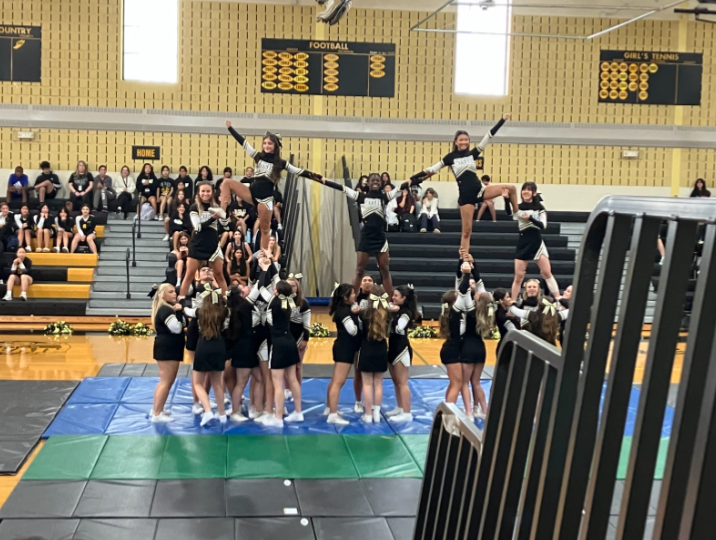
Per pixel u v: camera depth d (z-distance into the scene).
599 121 18.55
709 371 1.35
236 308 7.47
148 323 13.73
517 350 2.46
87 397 8.39
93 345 11.70
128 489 5.68
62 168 17.56
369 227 10.01
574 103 18.48
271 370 7.45
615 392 1.72
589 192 18.61
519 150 18.48
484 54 18.38
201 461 6.38
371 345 7.54
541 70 18.38
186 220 15.79
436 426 3.44
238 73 17.86
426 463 3.48
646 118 18.64
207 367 7.25
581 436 1.84
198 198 8.37
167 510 5.30
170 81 17.78
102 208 16.98
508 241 16.72
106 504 5.38
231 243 14.17
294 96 18.00
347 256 17.02
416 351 12.00
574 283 1.97
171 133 17.78
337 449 6.81
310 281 17.70
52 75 17.42
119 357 10.78
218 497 5.57
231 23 17.78
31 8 17.31
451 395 7.63
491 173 18.47
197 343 7.38
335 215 17.70
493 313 7.50
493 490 2.47
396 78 18.16
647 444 1.59
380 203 10.04
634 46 18.45
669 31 18.47
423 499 3.47
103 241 16.22
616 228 1.78
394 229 16.91
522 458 2.35
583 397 1.83
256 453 6.64
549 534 2.02
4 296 14.60
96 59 17.50
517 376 2.45
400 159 18.28
